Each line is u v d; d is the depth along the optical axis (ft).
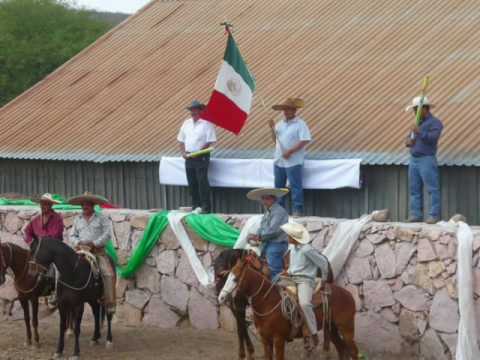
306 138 56.13
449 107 57.16
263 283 43.93
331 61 67.97
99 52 83.71
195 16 83.51
